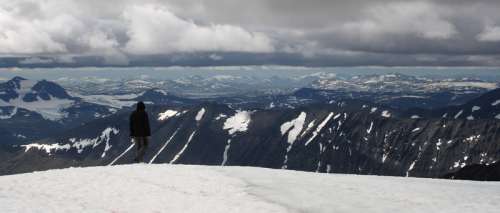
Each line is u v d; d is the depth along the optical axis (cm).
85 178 3175
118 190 2884
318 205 2642
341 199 2783
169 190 2909
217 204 2611
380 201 2745
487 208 2584
